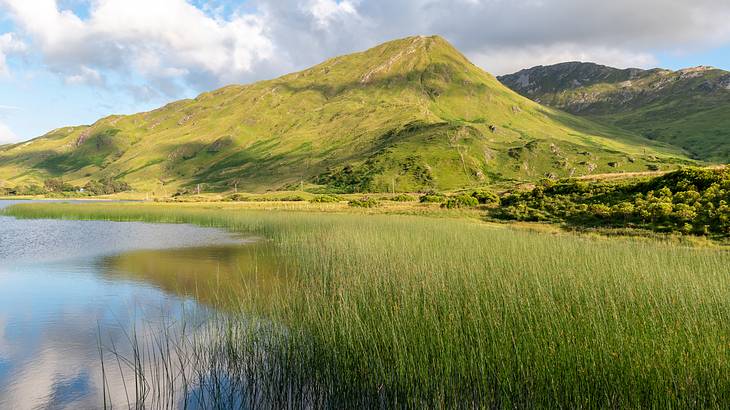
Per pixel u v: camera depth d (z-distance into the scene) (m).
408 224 34.91
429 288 11.77
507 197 49.62
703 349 7.79
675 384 7.15
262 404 7.96
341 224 36.03
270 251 27.47
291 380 8.63
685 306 9.83
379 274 14.42
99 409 8.13
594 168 177.00
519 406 7.59
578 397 7.28
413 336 8.86
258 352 9.54
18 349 11.27
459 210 48.88
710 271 14.41
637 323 8.91
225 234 38.75
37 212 65.00
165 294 16.78
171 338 11.61
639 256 16.98
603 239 26.61
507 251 18.50
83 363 10.32
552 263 14.98
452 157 184.25
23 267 22.83
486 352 8.31
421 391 7.77
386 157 196.62
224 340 10.63
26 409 8.29
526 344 8.23
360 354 8.54
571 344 8.06
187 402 8.13
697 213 28.62
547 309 9.77
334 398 8.12
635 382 7.27
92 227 47.81
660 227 28.47
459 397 7.76
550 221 36.47
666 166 172.62
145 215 60.66
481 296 11.18
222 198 139.50
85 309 14.83
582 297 10.81
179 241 33.88
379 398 8.00
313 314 10.53
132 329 12.62
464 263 15.73
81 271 21.66
